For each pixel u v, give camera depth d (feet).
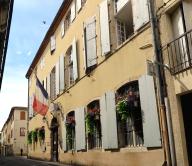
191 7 24.14
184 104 24.16
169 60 24.98
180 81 23.77
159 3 26.76
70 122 45.80
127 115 30.17
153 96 26.81
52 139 58.85
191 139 23.38
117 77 33.30
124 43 32.30
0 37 36.73
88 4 43.04
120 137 32.19
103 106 35.06
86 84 41.81
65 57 52.85
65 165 45.39
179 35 25.16
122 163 31.17
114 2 36.73
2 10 32.76
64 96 51.29
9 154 159.74
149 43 28.14
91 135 39.73
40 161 60.70
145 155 27.61
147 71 26.08
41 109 59.98
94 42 39.50
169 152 24.18
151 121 26.68
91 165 38.52
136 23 30.27
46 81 66.23
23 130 150.71
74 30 48.67
